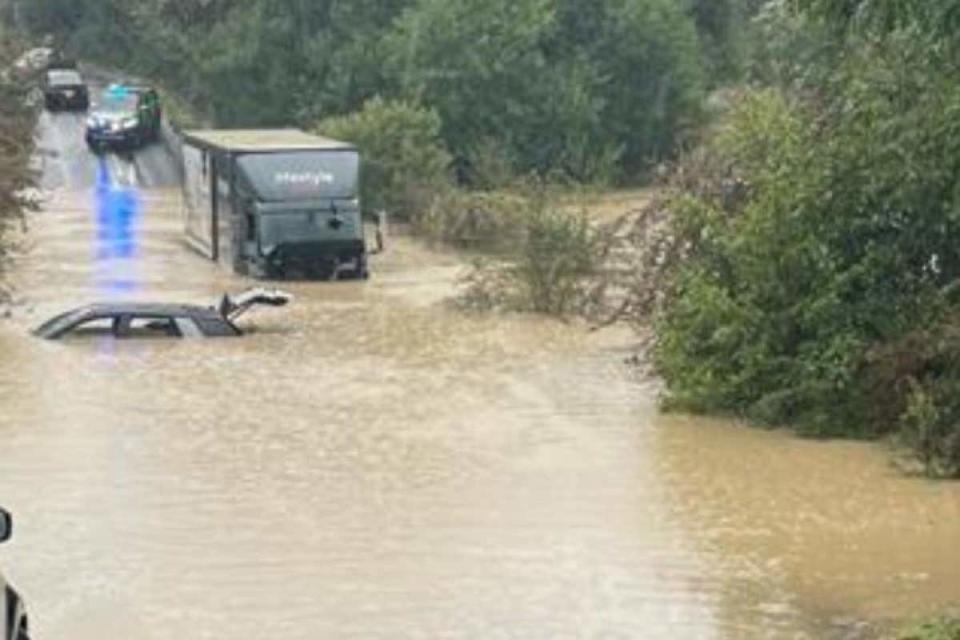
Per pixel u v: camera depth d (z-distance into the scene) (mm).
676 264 51562
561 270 63625
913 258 43750
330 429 42688
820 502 35812
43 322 59719
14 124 96812
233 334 57781
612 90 121125
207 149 78875
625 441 41562
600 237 66062
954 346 40156
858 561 31484
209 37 129000
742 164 51188
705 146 58719
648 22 121250
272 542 32438
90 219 93938
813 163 44344
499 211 84812
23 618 21531
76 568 30812
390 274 75312
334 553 31734
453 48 114750
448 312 63344
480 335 58125
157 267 76062
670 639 27000
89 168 116688
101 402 45969
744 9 137250
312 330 59062
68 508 34906
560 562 31266
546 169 116438
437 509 34906
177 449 40344
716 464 39156
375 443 41062
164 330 57500
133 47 165625
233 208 74750
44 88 136500
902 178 43094
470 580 30094
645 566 31031
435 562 31172
